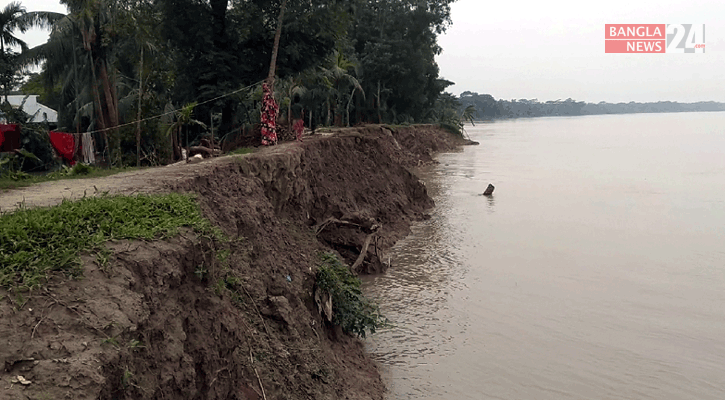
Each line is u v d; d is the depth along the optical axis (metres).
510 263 19.73
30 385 4.16
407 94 71.75
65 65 31.03
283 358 8.56
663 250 21.55
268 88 21.84
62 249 5.82
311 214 19.86
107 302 5.28
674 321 14.30
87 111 31.31
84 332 4.86
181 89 27.00
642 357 12.26
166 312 6.00
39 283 5.19
